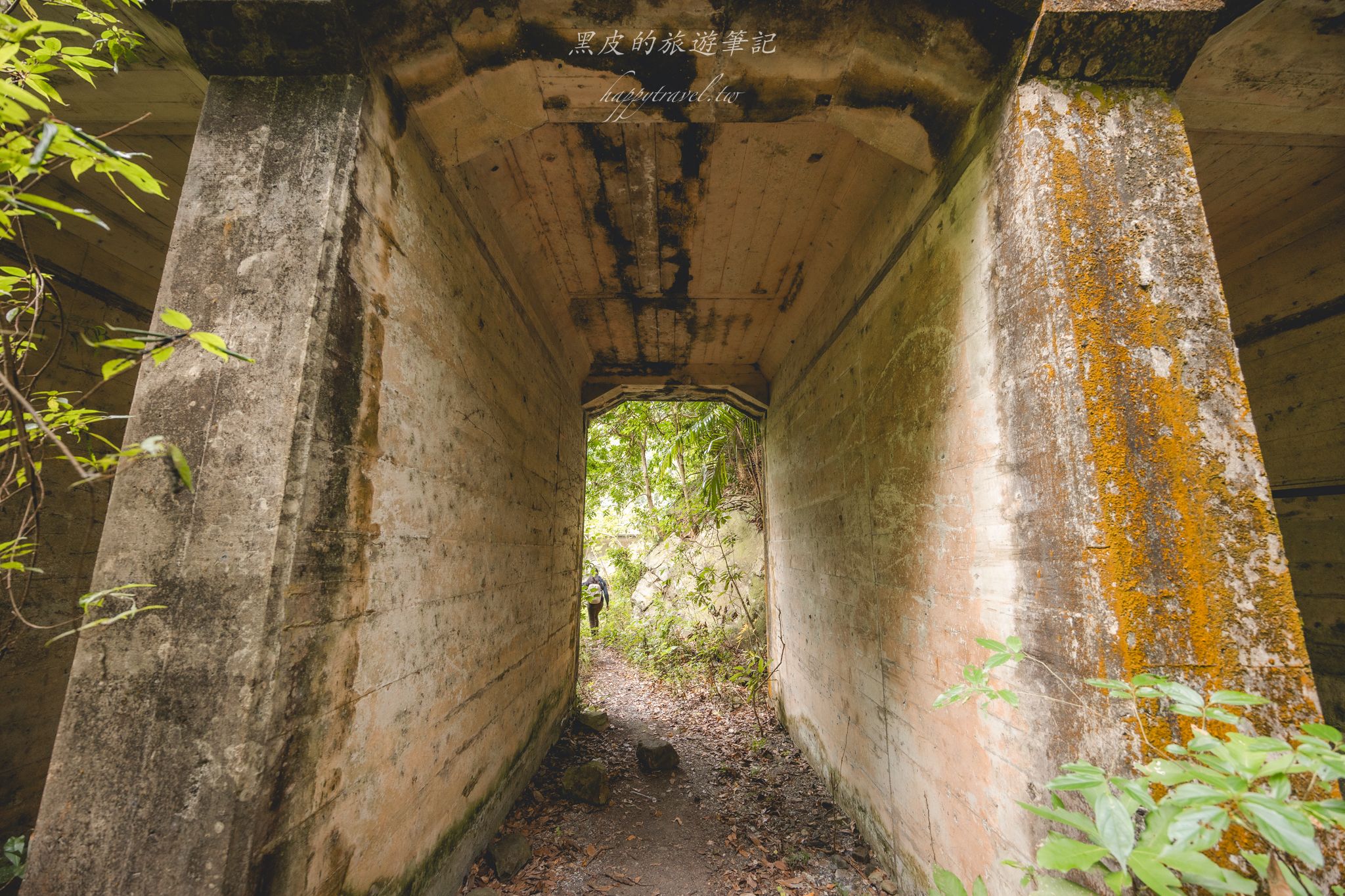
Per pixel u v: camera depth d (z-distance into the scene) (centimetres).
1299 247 270
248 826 117
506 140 217
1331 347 259
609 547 1009
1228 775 90
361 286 156
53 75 193
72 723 120
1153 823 87
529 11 161
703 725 480
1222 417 133
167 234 292
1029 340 150
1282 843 73
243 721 118
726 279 365
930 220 209
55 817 117
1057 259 141
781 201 287
